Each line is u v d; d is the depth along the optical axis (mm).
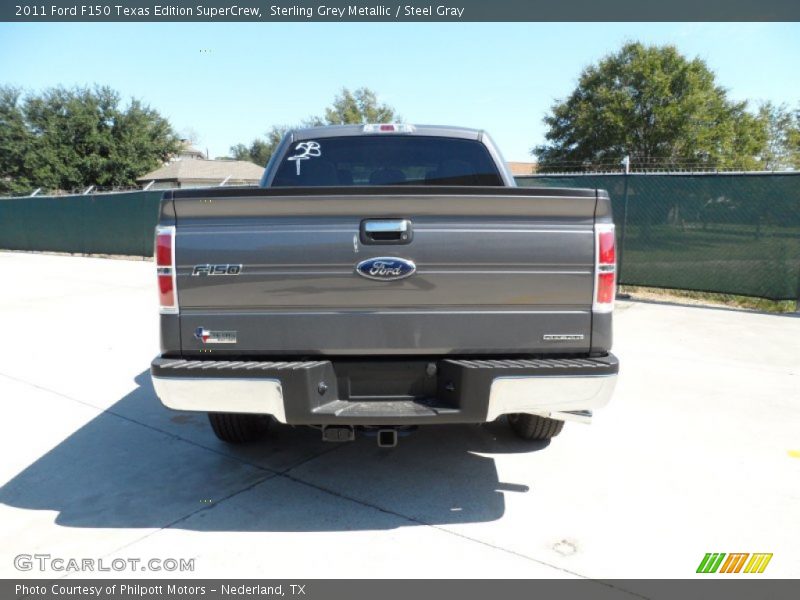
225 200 2730
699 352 6332
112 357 6422
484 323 2801
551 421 3779
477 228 2754
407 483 3486
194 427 4410
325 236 2742
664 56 32219
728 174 8680
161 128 46562
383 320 2787
